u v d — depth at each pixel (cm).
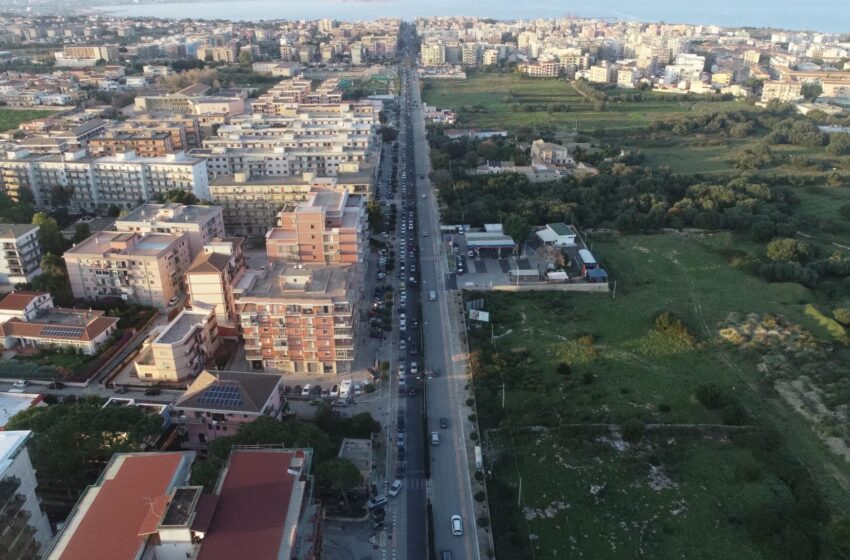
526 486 17025
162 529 10662
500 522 15662
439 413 19800
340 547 14875
